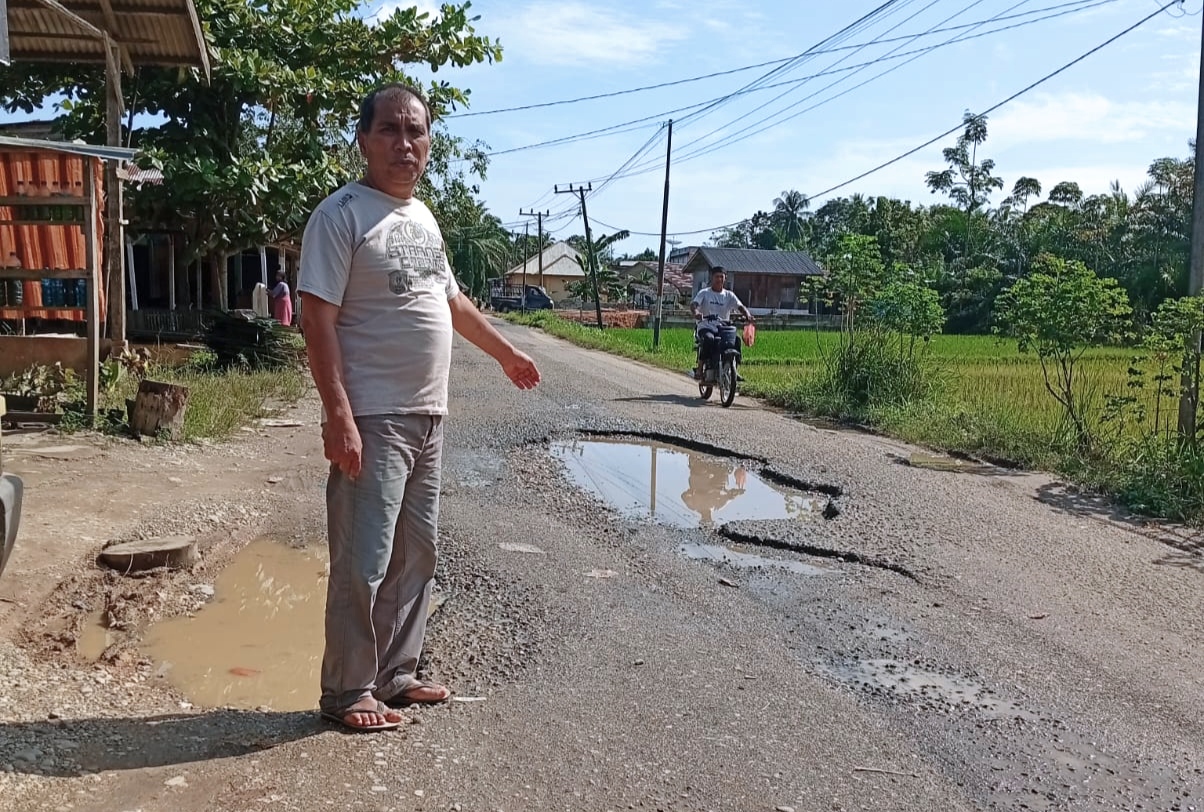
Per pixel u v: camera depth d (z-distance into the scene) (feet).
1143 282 127.44
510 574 16.58
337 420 9.86
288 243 61.82
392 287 10.19
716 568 17.95
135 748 9.83
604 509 22.15
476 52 47.88
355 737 10.35
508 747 10.38
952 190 190.39
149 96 42.96
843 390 41.32
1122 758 11.14
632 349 76.28
